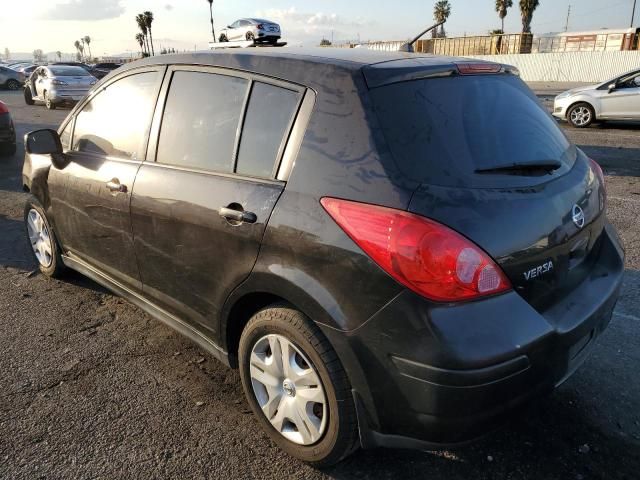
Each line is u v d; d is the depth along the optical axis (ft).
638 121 41.29
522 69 108.78
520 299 6.60
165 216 9.12
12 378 10.17
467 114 7.50
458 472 7.87
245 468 7.98
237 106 8.47
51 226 13.35
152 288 10.19
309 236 6.95
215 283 8.50
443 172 6.63
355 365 6.76
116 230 10.52
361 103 6.98
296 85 7.73
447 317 6.13
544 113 9.12
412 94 7.22
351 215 6.61
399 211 6.30
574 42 122.31
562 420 8.93
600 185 9.12
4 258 16.21
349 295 6.64
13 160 31.17
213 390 9.83
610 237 9.16
